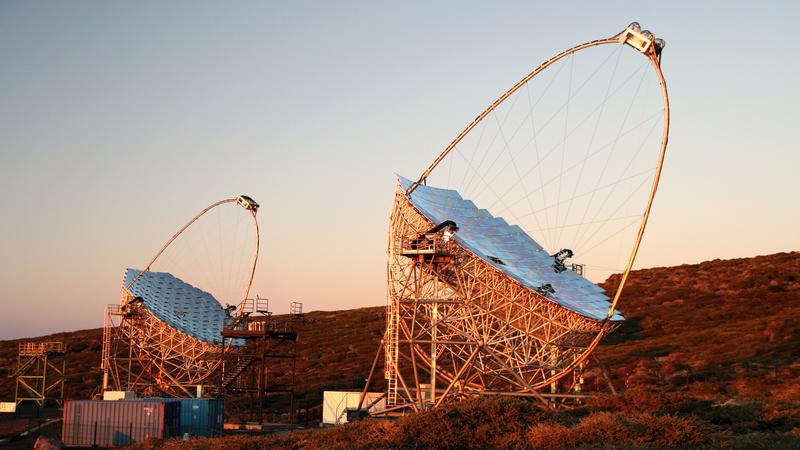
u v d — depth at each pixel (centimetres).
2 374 13250
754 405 5316
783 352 9350
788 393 7012
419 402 6400
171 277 10062
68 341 16438
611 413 5534
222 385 8475
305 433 5794
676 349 10681
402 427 4956
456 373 6731
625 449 4106
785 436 4262
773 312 12644
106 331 9200
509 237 7281
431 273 6488
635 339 12300
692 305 14125
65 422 6650
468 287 6384
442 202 7212
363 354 13238
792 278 14738
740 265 16812
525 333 6284
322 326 17012
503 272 6206
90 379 12262
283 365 12962
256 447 5247
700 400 5891
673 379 8888
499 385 7781
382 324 16400
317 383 11231
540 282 6712
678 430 4362
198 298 10038
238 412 9188
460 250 6347
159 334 9112
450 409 5128
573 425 4909
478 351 6309
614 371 9762
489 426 4884
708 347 10425
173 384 9000
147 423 6519
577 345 6397
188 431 6850
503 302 6306
